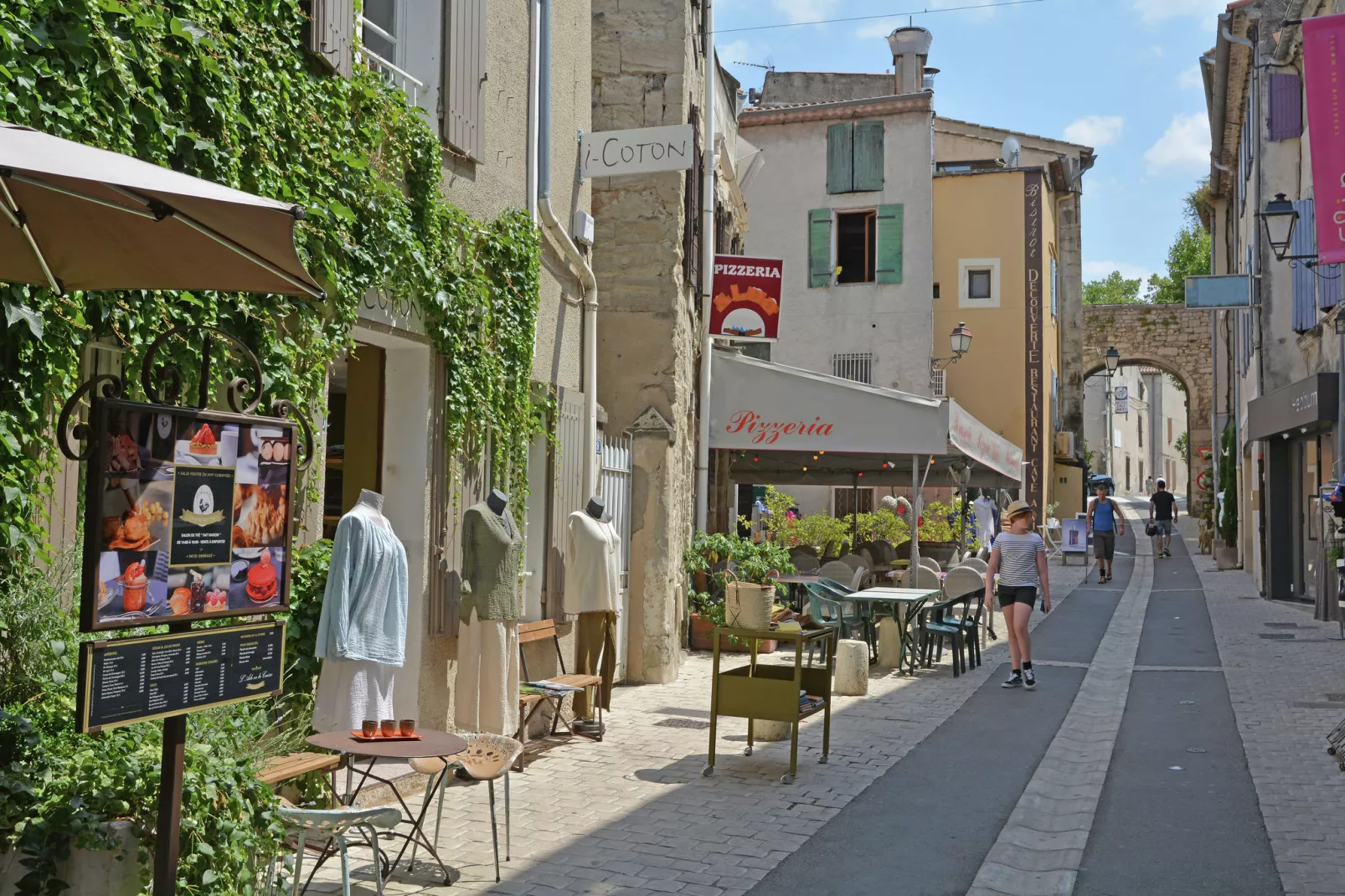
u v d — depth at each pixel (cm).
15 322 431
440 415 749
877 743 853
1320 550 1585
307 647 610
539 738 862
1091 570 2630
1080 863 571
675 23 1198
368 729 508
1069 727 918
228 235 360
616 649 1028
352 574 582
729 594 1291
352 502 744
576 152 1005
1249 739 852
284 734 549
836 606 1239
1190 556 3033
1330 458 1644
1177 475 8412
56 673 433
